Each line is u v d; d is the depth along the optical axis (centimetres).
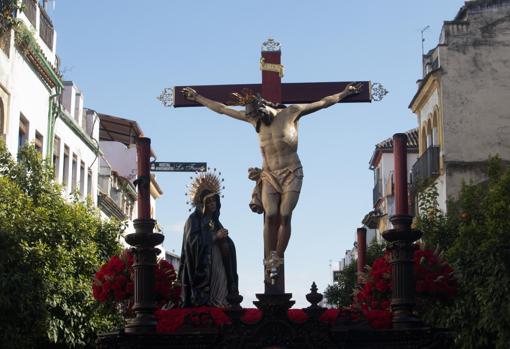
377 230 5075
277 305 905
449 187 3172
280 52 1183
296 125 1100
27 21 2920
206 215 1248
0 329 1709
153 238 939
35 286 1797
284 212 1058
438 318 1731
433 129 3397
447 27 3284
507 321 1641
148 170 962
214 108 1132
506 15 3269
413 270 951
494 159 2119
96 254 2159
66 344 2052
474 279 1734
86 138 3891
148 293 937
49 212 2022
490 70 3250
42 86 3078
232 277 1240
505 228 1791
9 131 2675
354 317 963
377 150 4847
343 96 1136
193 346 909
